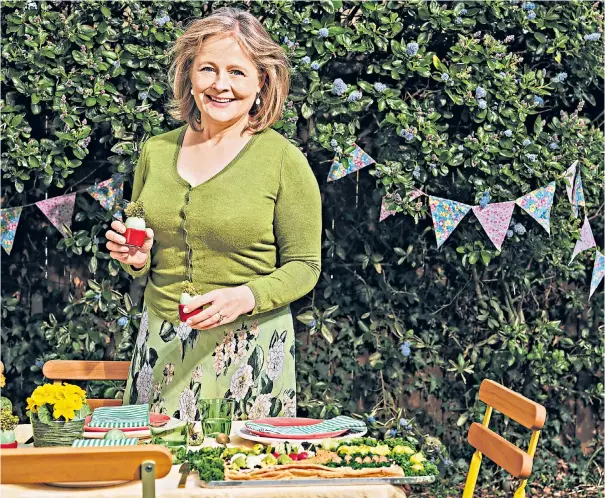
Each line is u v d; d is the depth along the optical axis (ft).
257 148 8.95
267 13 11.78
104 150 12.21
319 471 5.91
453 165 12.00
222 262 8.78
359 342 12.60
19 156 11.62
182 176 8.96
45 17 11.48
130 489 5.72
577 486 13.42
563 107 13.03
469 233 12.49
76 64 11.66
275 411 8.88
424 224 12.69
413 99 12.02
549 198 12.17
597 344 13.38
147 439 6.87
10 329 12.37
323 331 12.32
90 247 11.97
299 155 9.00
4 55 11.45
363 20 12.09
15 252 12.43
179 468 6.31
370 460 6.13
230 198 8.69
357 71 12.26
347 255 12.66
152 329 9.02
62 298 12.49
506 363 12.95
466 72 11.96
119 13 11.67
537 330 12.89
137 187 9.48
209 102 8.66
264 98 9.05
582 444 13.64
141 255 8.77
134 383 9.15
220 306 8.02
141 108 11.58
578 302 13.24
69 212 11.97
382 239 12.65
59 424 6.65
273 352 8.86
